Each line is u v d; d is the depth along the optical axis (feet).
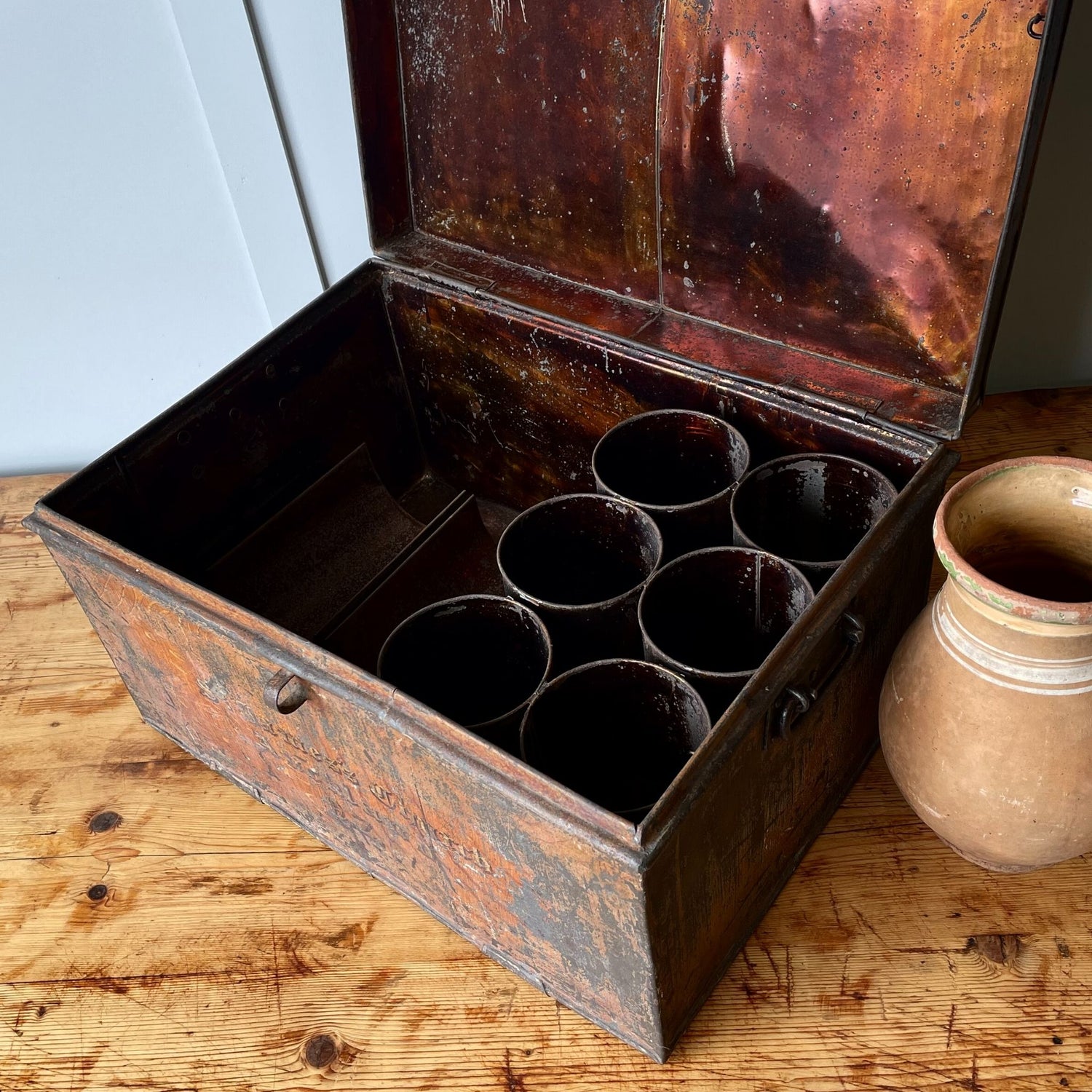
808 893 2.47
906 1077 2.21
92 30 2.91
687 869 1.97
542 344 2.87
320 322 2.96
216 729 2.61
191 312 3.53
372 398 3.22
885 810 2.60
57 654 3.14
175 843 2.71
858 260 2.35
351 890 2.59
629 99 2.50
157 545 2.81
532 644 2.42
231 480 2.93
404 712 2.03
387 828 2.36
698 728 2.18
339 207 3.38
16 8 2.86
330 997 2.42
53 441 3.76
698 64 2.35
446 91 2.78
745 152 2.39
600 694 2.26
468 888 2.29
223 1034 2.38
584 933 2.09
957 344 2.32
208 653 2.34
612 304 2.80
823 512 2.56
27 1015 2.44
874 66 2.15
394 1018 2.37
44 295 3.39
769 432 2.60
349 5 2.65
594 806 1.84
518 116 2.70
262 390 2.90
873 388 2.45
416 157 2.95
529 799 1.90
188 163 3.19
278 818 2.74
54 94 3.01
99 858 2.69
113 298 3.44
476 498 3.45
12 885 2.66
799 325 2.54
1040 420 3.32
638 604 2.29
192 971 2.48
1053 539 2.13
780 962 2.38
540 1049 2.31
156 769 2.86
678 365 2.64
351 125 3.20
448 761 1.97
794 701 2.03
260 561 3.05
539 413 3.07
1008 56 2.00
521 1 2.53
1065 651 1.96
